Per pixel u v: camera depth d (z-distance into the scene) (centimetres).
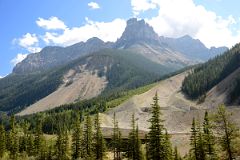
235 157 5809
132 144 9369
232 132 5769
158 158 6544
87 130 10144
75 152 10688
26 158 12400
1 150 12425
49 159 11762
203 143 7081
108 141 13762
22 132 18150
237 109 14450
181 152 11450
